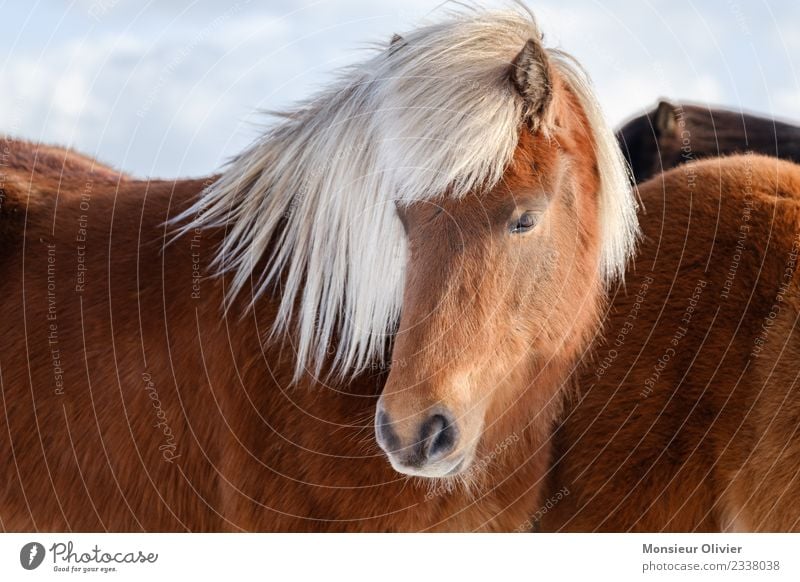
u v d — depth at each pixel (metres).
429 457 2.50
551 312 2.91
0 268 3.39
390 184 2.69
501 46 2.88
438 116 2.62
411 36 2.91
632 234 3.46
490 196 2.62
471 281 2.59
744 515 3.49
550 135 2.78
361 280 2.83
